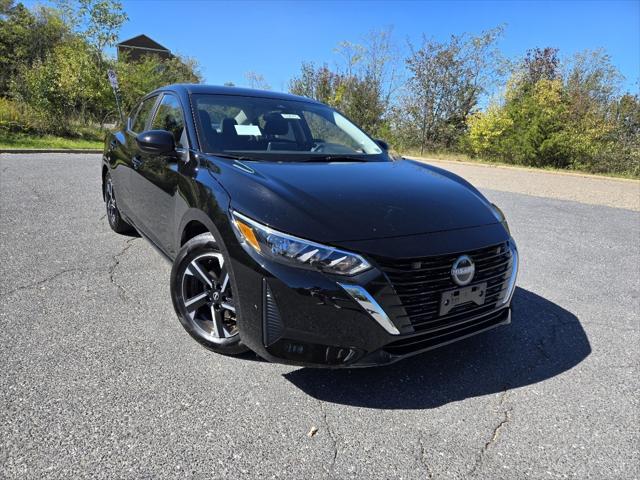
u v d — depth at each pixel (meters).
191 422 2.14
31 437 1.97
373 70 22.91
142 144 2.99
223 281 2.58
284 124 3.51
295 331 2.16
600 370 2.79
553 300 3.87
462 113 21.41
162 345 2.77
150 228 3.67
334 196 2.43
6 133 13.30
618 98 19.66
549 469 1.99
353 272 2.11
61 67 15.25
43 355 2.59
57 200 6.35
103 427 2.06
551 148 18.03
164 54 42.56
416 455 2.03
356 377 2.59
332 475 1.89
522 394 2.52
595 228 6.62
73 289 3.49
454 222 2.46
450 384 2.58
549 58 22.64
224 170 2.68
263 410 2.26
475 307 2.42
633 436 2.22
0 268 3.81
